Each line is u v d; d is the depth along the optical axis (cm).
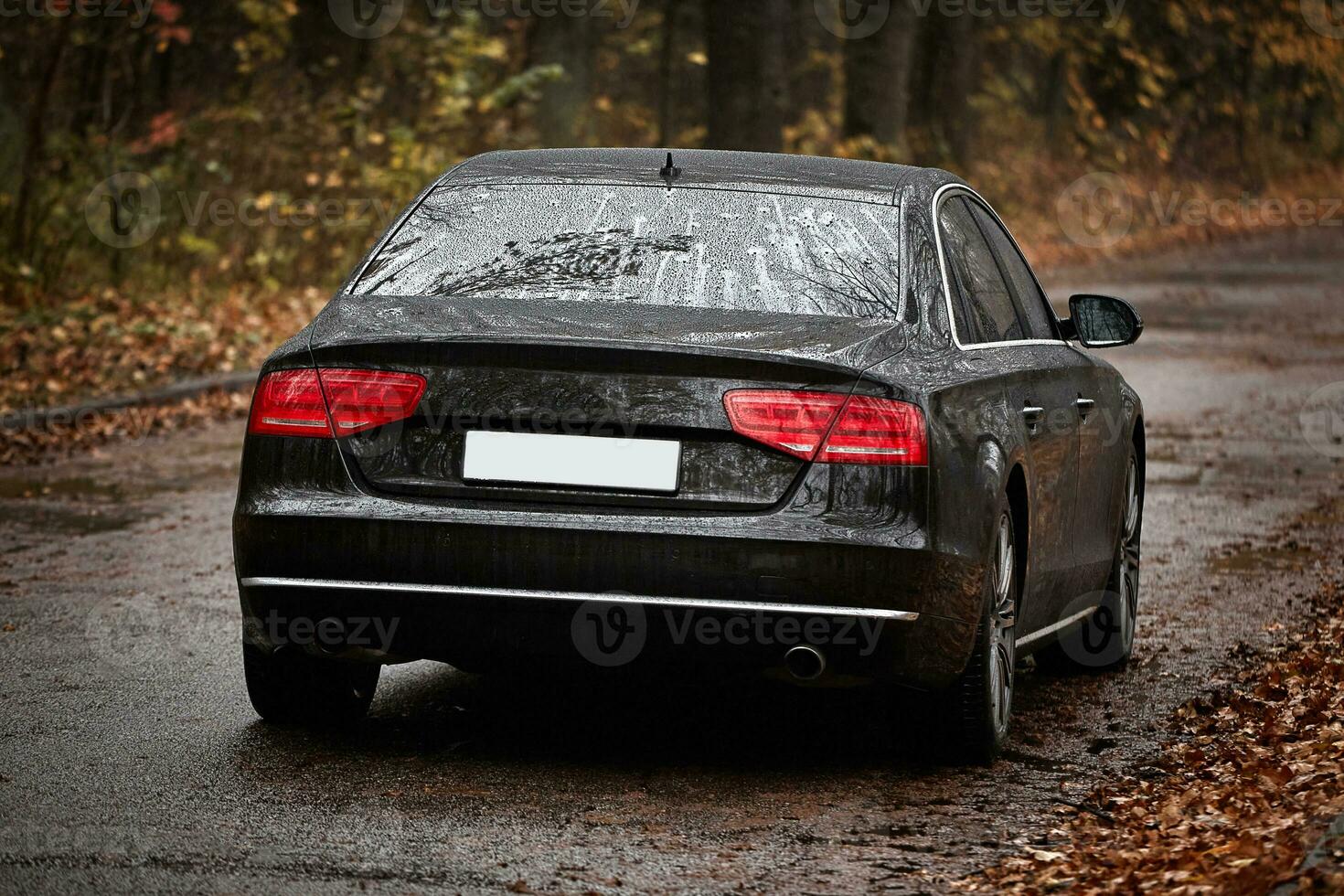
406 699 1720
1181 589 2358
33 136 4731
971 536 1427
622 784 1445
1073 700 1794
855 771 1503
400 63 6456
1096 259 9494
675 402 1368
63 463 3212
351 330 1442
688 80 12044
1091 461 1817
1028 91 13975
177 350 4241
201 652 1888
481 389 1386
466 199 1619
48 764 1465
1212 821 1280
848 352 1405
